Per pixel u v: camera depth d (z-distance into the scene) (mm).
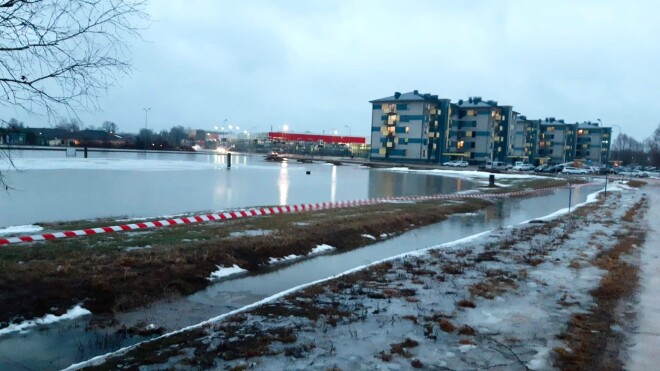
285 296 9047
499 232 17641
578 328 7219
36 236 11625
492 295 8992
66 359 6625
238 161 80625
